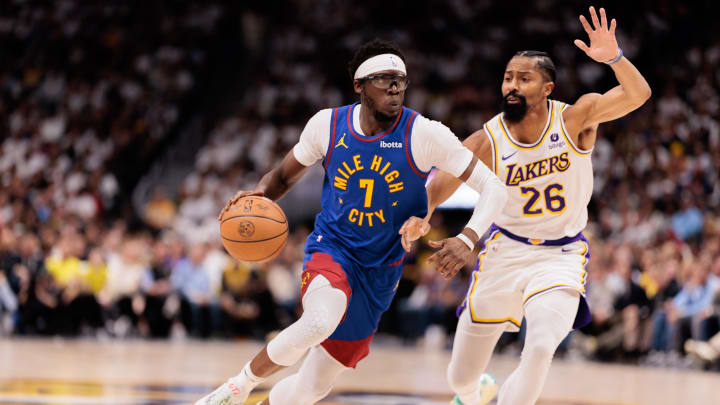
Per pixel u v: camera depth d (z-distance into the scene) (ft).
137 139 90.89
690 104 75.97
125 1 105.19
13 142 87.61
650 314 56.03
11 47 102.58
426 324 68.33
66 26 103.09
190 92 98.89
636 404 31.45
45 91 96.68
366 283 19.45
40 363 40.16
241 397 19.02
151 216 79.97
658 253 57.52
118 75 98.58
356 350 19.74
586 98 21.06
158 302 64.23
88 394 29.09
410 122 18.95
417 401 30.27
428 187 21.56
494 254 21.81
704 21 83.05
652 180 68.39
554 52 92.73
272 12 106.22
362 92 18.88
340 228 19.58
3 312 59.52
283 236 20.03
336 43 101.40
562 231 21.42
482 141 21.59
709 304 52.70
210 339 66.08
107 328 62.59
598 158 73.20
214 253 67.10
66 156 85.30
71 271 61.57
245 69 102.42
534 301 20.35
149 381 34.14
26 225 66.80
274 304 67.51
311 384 19.76
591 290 57.98
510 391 19.47
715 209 61.46
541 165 21.07
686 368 52.95
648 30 85.76
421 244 74.43
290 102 94.32
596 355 57.82
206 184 80.43
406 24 101.91
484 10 99.30
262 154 86.43
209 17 105.60
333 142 19.30
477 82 93.20
